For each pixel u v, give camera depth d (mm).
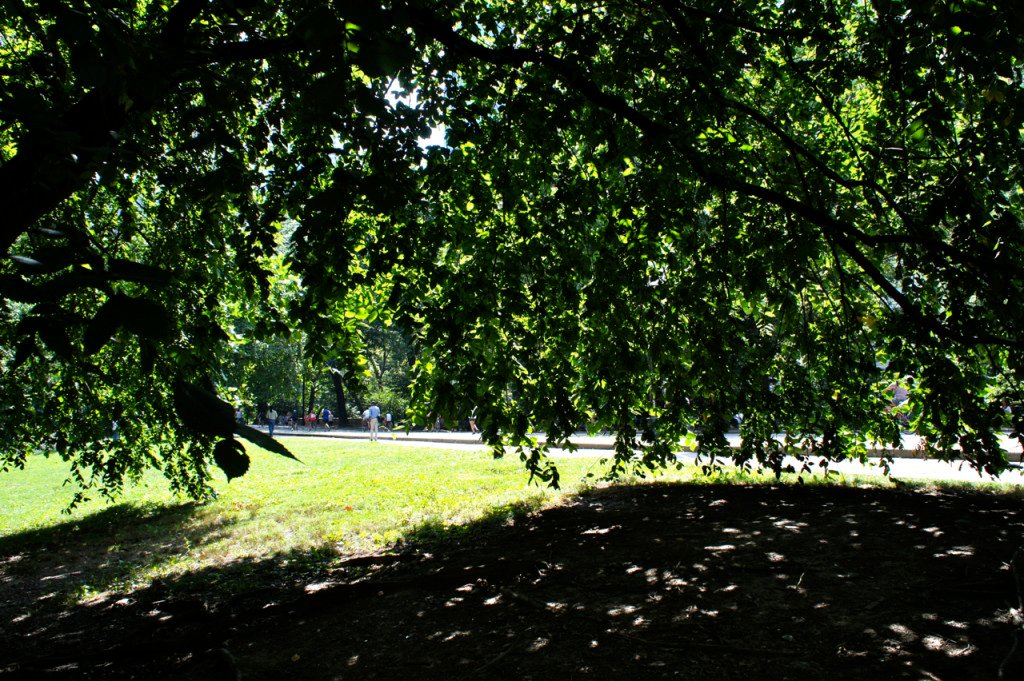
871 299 6863
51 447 8344
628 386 6168
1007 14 2736
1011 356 5688
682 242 6012
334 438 26922
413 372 6234
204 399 1081
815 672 3293
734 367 5930
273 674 3875
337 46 1364
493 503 8430
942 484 7730
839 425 6625
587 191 5801
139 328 992
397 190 2537
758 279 5727
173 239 6148
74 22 1409
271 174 5348
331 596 5020
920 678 3154
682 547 5543
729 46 5246
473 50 4672
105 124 2918
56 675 4098
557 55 5859
